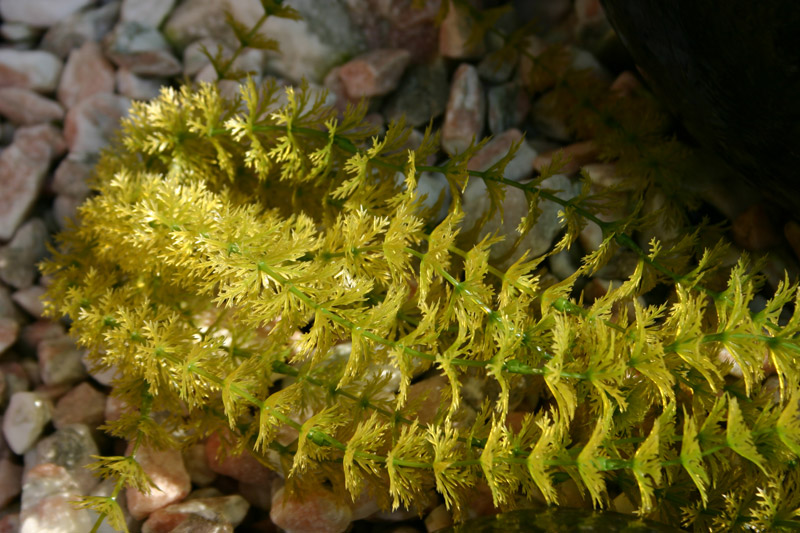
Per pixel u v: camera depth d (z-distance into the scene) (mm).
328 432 435
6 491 479
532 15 539
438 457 428
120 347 451
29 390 499
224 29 541
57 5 553
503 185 458
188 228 437
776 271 479
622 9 463
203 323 482
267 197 478
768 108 445
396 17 536
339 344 480
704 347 443
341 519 459
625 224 450
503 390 427
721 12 440
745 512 436
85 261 479
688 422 421
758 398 443
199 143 475
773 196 465
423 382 476
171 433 463
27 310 512
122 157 486
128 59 539
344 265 443
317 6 536
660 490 440
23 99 538
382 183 462
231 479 478
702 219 485
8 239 520
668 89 467
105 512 442
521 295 439
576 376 428
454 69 535
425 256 437
